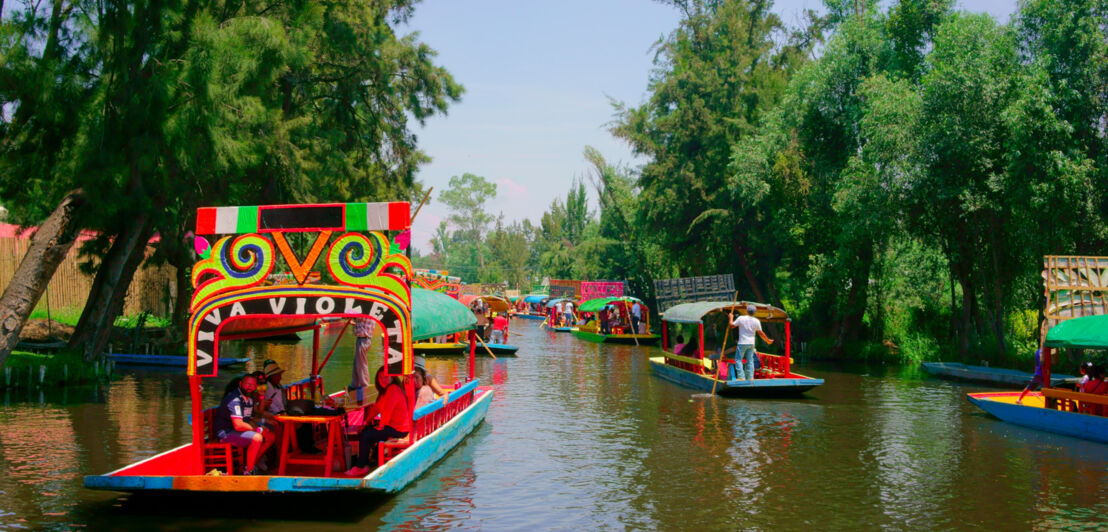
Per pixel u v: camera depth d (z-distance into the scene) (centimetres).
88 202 1656
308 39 2139
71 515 923
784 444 1420
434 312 1238
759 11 4197
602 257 6425
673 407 1841
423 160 3497
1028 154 2261
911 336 3091
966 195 2367
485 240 14600
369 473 1000
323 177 2653
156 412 1612
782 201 3341
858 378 2452
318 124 2836
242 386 998
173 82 1630
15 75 1556
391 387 1074
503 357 3152
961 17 2644
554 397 1998
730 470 1219
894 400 1975
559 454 1317
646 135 4362
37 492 1016
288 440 994
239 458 1027
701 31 4228
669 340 4091
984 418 1708
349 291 967
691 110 3956
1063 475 1194
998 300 2522
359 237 969
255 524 904
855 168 2830
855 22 3117
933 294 3281
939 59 2594
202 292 971
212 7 1848
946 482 1152
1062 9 2286
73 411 1614
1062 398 1571
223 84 1761
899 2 3052
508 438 1451
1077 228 2289
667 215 4078
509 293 9806
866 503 1038
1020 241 2389
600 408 1820
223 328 1142
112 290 2109
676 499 1052
